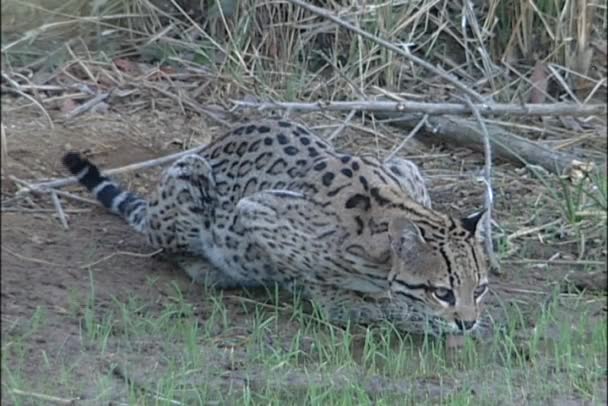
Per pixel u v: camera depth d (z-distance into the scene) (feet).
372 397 33.68
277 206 37.58
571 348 37.55
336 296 38.04
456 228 36.47
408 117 49.16
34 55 38.93
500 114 49.85
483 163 49.19
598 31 54.39
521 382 35.58
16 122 46.88
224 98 47.09
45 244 40.60
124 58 46.03
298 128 40.27
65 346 34.58
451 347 36.73
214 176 39.81
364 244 36.73
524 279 42.55
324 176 37.91
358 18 43.29
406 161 42.24
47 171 44.96
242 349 35.73
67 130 47.11
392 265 36.45
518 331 38.52
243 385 33.55
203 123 47.50
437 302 35.73
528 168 49.08
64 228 41.91
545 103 51.67
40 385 32.42
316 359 35.55
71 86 47.91
